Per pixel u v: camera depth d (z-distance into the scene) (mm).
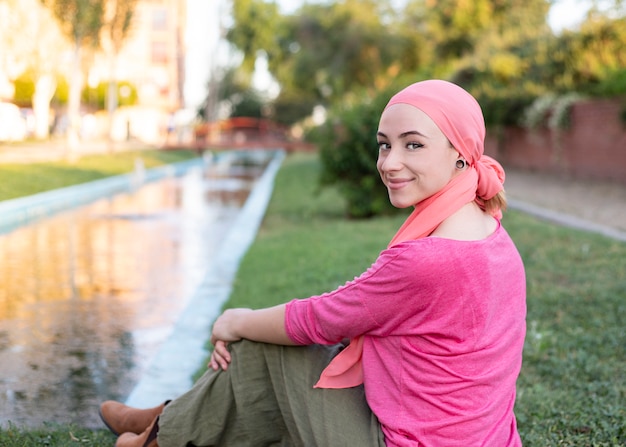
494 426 1874
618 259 6043
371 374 1908
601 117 15047
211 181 21641
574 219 8828
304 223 10328
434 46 30422
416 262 1735
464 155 1824
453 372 1797
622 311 4445
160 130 54812
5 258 7805
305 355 2066
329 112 11047
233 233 9188
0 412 3316
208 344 4188
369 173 10539
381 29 31719
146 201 15000
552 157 17812
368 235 8367
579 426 2857
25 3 28641
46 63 31047
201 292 5605
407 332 1817
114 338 4738
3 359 4199
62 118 47094
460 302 1756
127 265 7527
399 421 1846
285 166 27000
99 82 48531
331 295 1916
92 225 10859
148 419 2529
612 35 17406
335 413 1973
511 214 9625
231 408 2197
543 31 24094
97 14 23188
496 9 28031
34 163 19562
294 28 34469
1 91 36312
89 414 3324
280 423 2193
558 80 18703
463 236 1816
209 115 50625
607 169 14961
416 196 1838
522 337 1932
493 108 20812
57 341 4629
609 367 3535
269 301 5051
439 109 1795
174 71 55031
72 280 6668
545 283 5324
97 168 21219
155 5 53781
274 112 69625
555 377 3457
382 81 32562
